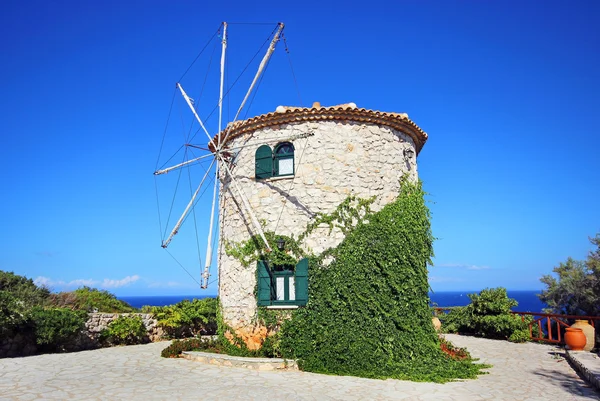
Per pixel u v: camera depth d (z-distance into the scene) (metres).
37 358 13.83
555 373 12.44
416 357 12.73
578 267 24.41
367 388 10.42
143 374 11.64
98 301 23.44
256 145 15.14
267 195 14.65
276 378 11.39
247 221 14.87
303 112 14.41
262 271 14.12
